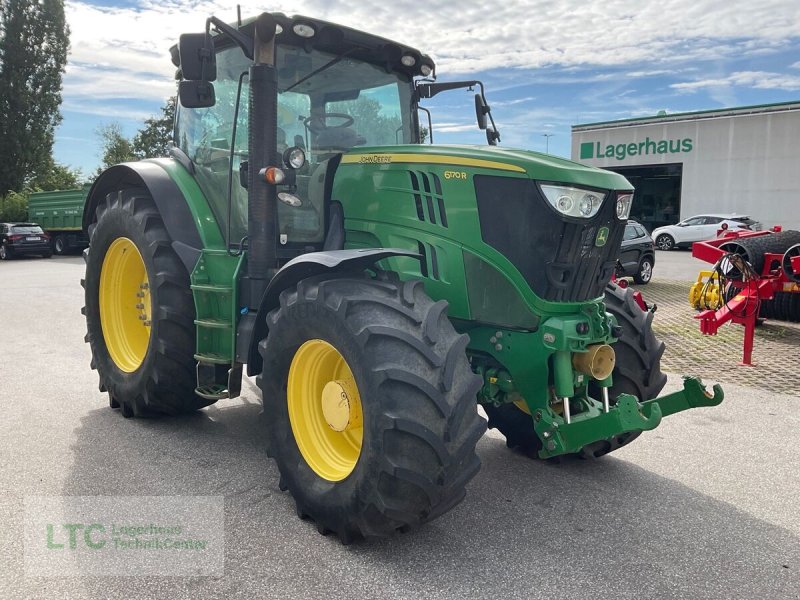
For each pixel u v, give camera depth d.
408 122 4.50
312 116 4.01
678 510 3.49
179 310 4.27
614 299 4.04
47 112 36.06
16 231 22.36
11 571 2.73
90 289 5.02
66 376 5.93
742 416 5.15
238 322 3.82
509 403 4.16
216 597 2.58
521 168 3.15
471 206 3.28
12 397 5.26
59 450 4.11
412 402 2.70
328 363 3.29
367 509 2.80
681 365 6.95
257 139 3.59
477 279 3.31
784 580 2.81
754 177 28.08
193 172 4.52
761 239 8.73
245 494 3.53
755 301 6.92
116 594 2.58
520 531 3.22
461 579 2.76
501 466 4.09
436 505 2.78
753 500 3.63
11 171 35.16
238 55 4.12
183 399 4.46
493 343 3.39
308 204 3.97
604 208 3.24
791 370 6.72
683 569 2.88
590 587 2.72
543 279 3.18
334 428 3.15
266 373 3.33
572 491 3.72
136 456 4.04
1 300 11.05
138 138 36.09
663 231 25.50
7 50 34.59
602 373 3.29
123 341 4.94
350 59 4.16
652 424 2.97
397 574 2.78
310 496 3.11
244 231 4.05
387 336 2.79
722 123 28.52
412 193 3.46
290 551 2.95
